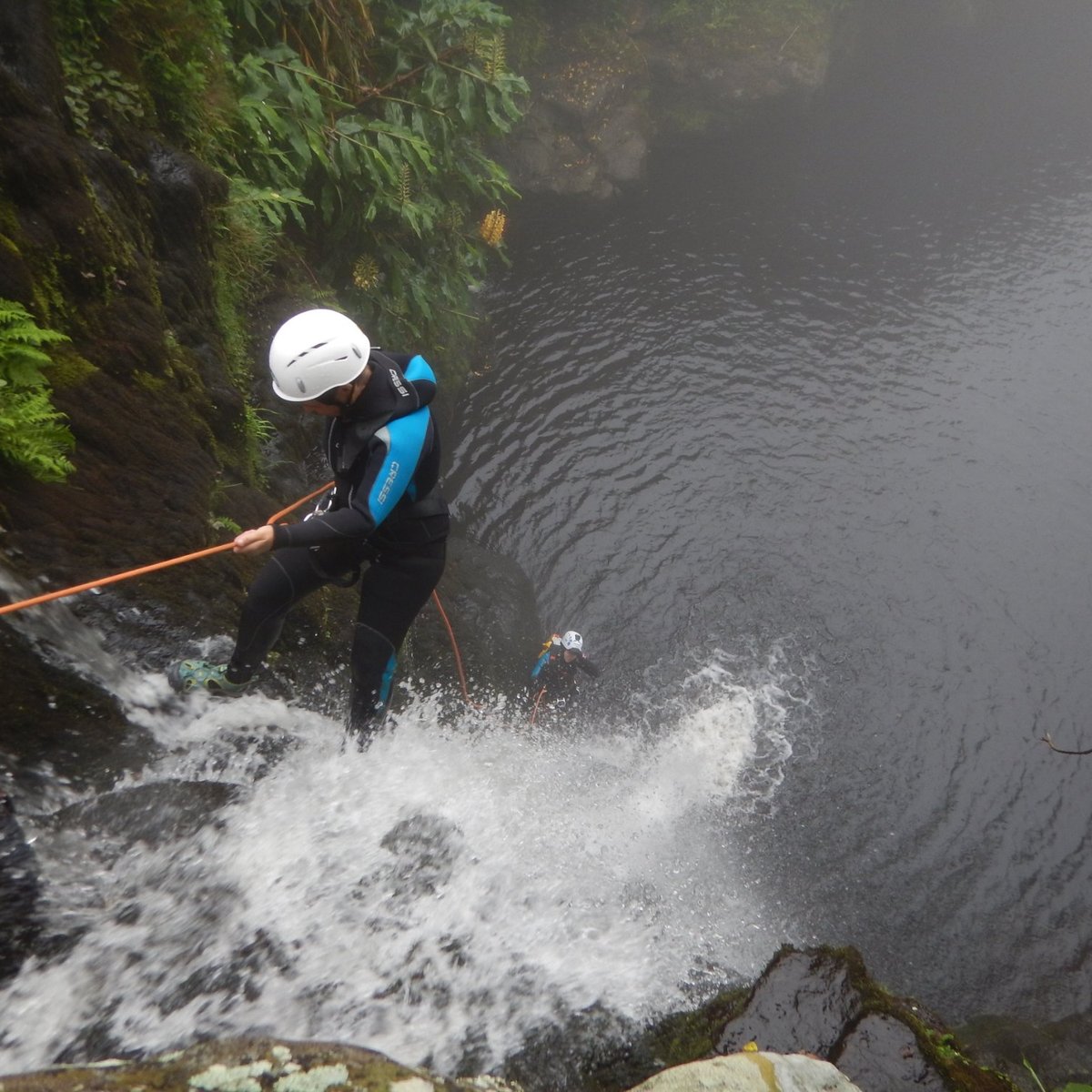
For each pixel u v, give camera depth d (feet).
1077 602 36.35
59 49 17.53
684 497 39.19
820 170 63.62
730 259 53.98
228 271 22.94
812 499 39.83
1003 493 40.88
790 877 26.76
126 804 11.93
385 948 12.53
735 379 45.55
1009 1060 20.66
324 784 13.96
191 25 21.17
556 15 58.65
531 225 54.75
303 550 12.78
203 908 11.76
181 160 19.88
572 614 34.32
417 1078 7.55
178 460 16.24
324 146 28.25
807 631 34.73
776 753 30.53
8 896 10.22
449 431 39.27
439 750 16.03
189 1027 10.74
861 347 48.32
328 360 11.10
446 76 30.53
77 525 13.82
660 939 14.92
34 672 11.93
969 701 32.99
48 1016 10.12
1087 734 32.14
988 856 28.66
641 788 27.58
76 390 14.83
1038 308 51.47
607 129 57.16
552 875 15.26
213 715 13.70
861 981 11.91
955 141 68.44
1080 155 67.21
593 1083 11.69
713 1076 8.92
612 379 44.78
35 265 14.67
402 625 13.39
